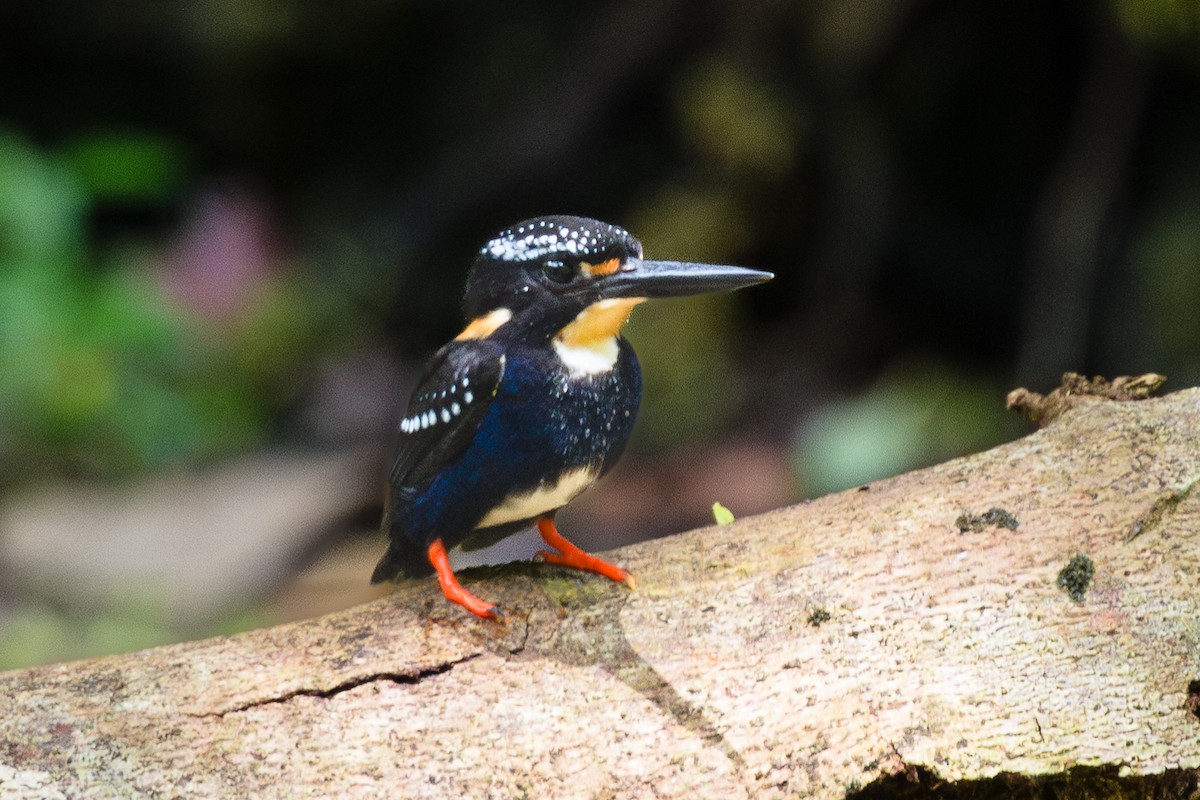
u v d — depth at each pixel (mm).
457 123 17125
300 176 17797
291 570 13359
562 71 16344
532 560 5789
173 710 5055
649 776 4926
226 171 17688
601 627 5348
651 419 15188
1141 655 5098
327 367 16484
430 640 5301
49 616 12727
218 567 13062
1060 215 13609
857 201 14703
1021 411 6371
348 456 14602
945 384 14672
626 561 5684
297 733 5020
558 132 15836
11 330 15000
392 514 5844
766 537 5660
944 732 4953
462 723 5059
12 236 15156
